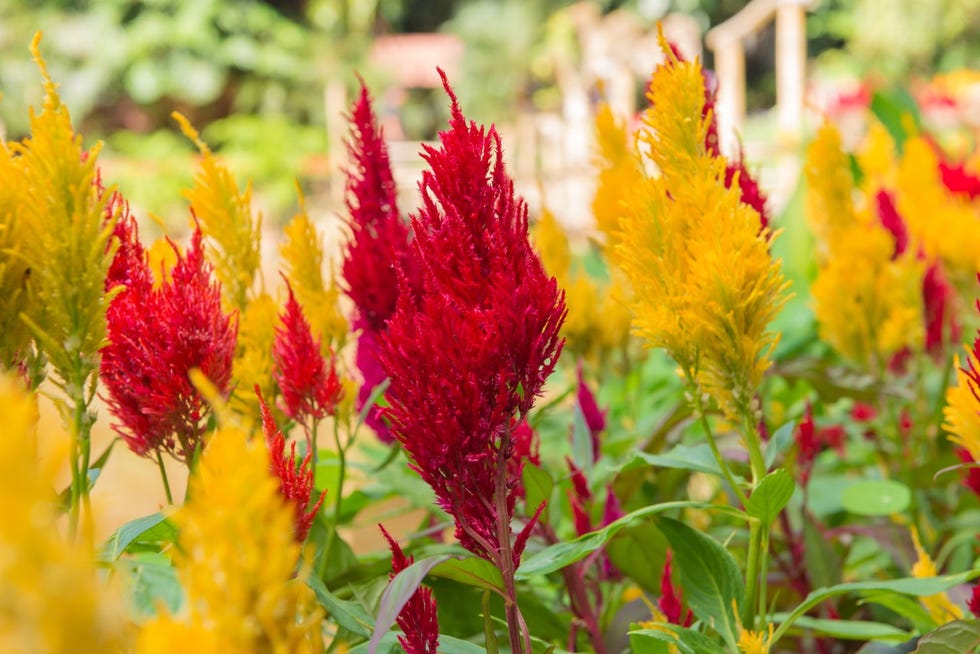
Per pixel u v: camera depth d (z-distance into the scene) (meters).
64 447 0.47
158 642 0.52
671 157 0.86
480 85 13.88
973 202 1.64
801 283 1.96
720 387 0.86
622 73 10.51
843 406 1.78
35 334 0.75
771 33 15.03
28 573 0.44
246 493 0.56
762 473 0.87
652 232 0.84
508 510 0.75
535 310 0.71
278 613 0.58
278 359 0.89
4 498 0.44
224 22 9.99
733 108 10.00
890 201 1.39
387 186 0.94
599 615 1.05
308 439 0.89
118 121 10.12
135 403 0.79
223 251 0.94
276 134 9.51
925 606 1.04
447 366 0.70
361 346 1.03
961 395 0.85
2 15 9.37
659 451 1.19
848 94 4.16
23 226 0.73
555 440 1.40
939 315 1.39
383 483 1.08
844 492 1.18
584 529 0.98
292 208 9.34
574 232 5.64
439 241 0.72
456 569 0.76
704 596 0.89
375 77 10.30
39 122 0.72
